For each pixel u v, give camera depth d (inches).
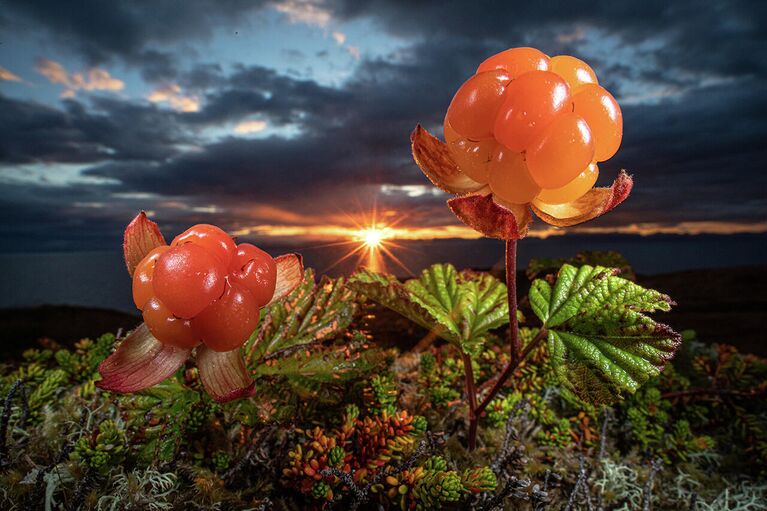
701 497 3.5
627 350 2.6
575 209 2.4
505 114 2.0
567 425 3.6
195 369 3.0
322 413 3.3
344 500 2.8
